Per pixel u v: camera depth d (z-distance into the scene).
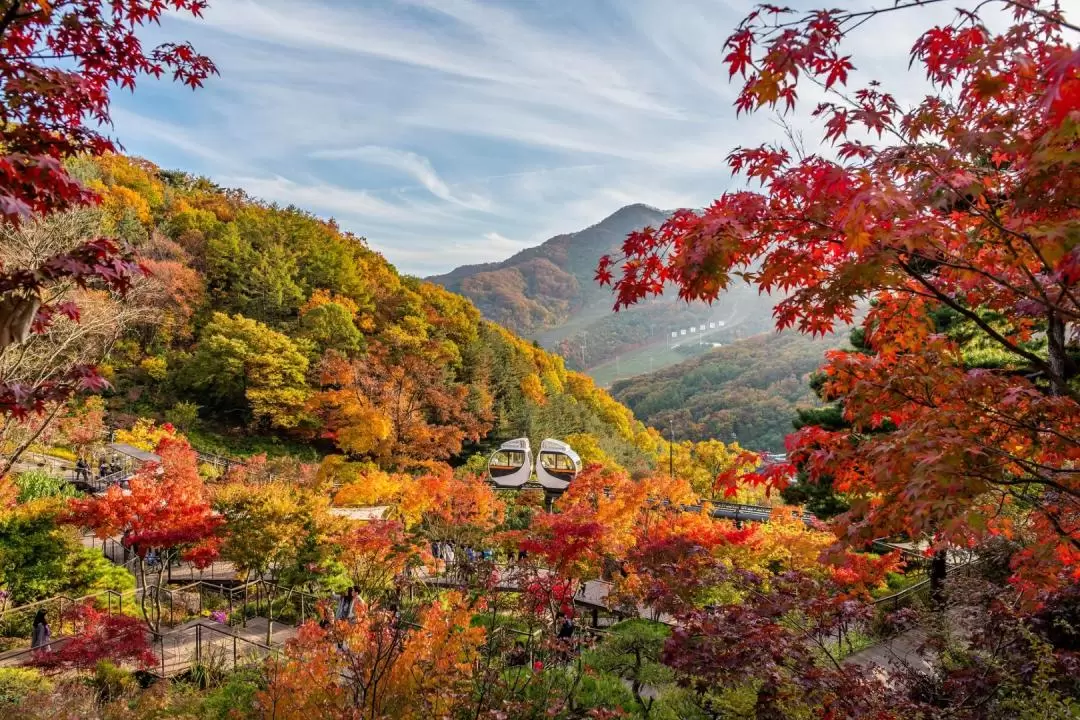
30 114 3.71
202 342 39.81
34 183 3.41
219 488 16.66
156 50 4.23
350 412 32.91
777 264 3.26
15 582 12.70
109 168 57.72
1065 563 3.96
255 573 16.67
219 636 12.32
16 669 8.92
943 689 5.88
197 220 57.56
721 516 24.53
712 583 8.37
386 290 62.69
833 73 2.92
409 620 6.97
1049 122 2.55
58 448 28.33
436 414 42.16
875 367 3.84
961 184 2.86
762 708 5.29
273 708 5.95
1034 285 3.13
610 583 14.17
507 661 7.27
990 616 6.21
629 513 15.05
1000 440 3.41
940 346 3.88
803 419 14.57
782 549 13.61
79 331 10.63
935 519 2.94
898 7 2.35
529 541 10.05
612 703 7.31
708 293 3.10
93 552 14.11
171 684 9.25
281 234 56.16
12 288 3.46
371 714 5.60
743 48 2.75
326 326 45.16
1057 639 6.06
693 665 5.86
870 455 3.32
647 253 3.63
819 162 3.09
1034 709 4.97
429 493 17.30
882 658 8.95
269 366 38.97
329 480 27.67
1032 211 2.94
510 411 49.22
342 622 6.61
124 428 33.25
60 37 3.95
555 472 30.50
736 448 43.81
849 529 3.29
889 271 3.12
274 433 41.09
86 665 9.44
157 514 13.21
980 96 2.78
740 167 3.45
